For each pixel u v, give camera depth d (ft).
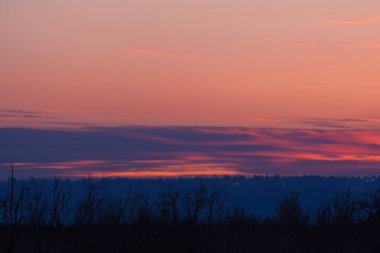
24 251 151.84
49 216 157.17
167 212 170.60
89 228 162.30
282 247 165.99
